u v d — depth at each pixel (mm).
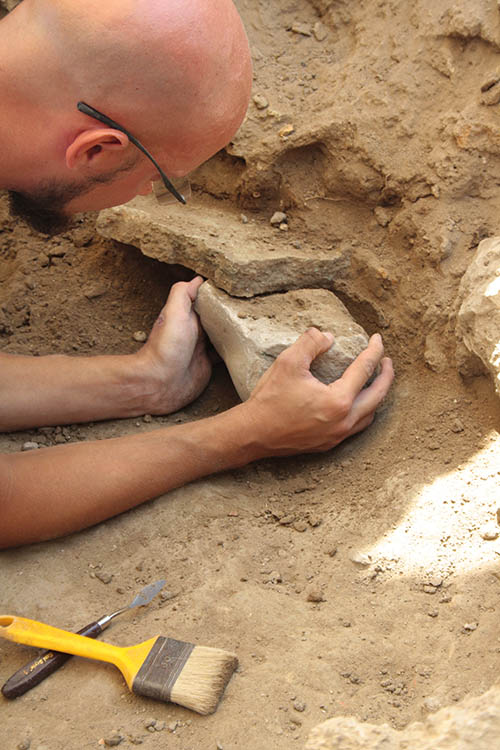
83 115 1606
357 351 2127
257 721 1442
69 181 1727
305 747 1381
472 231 2270
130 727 1458
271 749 1389
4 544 1854
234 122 1727
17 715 1501
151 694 1479
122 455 1927
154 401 2289
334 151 2426
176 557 1852
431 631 1587
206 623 1658
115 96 1583
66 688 1548
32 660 1590
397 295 2363
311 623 1641
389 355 2352
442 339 2223
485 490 1889
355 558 1787
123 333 2555
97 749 1420
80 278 2684
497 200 2266
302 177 2502
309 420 1981
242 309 2246
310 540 1879
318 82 2553
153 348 2256
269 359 2137
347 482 2049
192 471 1995
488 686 1431
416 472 1995
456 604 1634
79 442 2027
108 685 1543
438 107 2354
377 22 2490
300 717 1444
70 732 1457
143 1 1551
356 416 2064
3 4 2723
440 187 2281
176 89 1587
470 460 1981
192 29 1571
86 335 2539
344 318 2236
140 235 2434
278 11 2664
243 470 2121
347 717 1429
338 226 2471
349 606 1676
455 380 2164
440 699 1429
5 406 2164
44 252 2748
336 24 2602
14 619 1620
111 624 1683
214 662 1508
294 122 2477
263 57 2619
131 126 1629
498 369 1905
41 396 2191
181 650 1539
